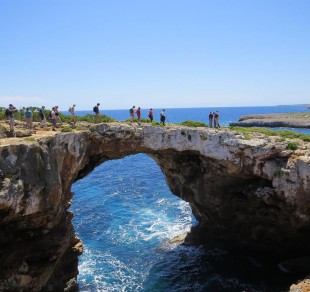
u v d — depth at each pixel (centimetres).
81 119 3259
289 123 11975
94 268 3009
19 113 3266
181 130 2900
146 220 4166
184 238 3544
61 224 2469
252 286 2614
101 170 7525
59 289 2564
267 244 3105
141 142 2877
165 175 3753
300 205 2695
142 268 2998
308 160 2641
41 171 2034
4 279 2047
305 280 2364
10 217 1905
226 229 3338
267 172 2788
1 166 1816
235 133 2914
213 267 2956
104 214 4394
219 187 3189
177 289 2641
